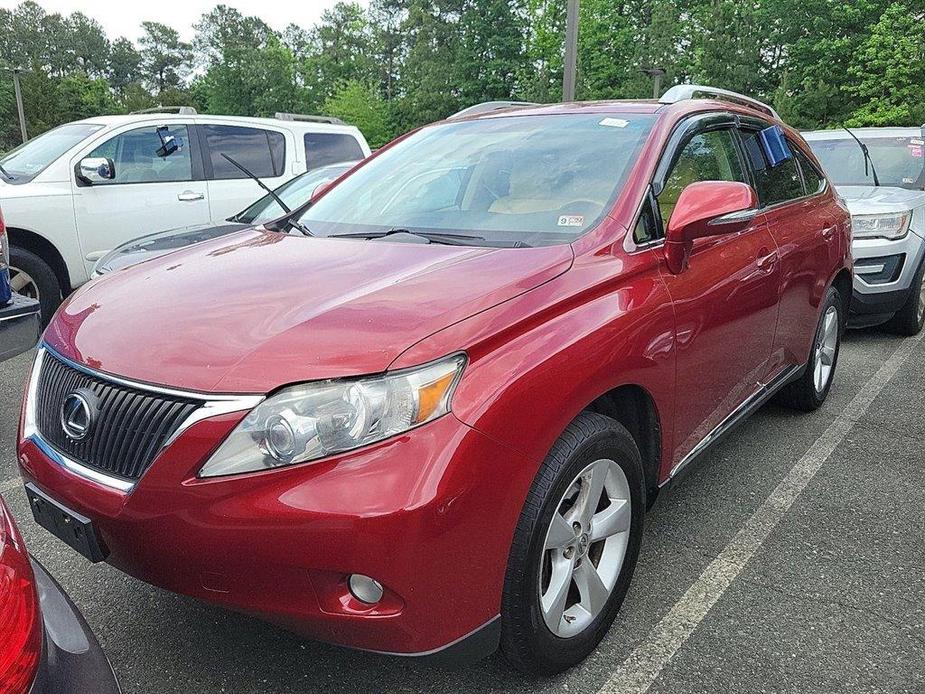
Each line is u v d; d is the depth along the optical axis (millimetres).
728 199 2646
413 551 1807
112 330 2229
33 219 6391
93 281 2887
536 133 3301
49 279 6418
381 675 2389
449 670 2400
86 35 125312
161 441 1934
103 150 6957
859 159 7645
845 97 35781
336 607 1845
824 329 4520
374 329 1978
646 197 2799
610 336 2305
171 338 2090
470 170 3174
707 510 3469
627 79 47781
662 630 2600
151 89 129500
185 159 7535
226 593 1905
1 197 6230
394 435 1842
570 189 2873
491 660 2447
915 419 4629
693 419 2918
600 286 2400
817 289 4145
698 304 2783
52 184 6590
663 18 45438
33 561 1647
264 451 1831
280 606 1871
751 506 3512
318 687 2342
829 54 36375
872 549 3139
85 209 6738
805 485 3725
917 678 2371
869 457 4062
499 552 1986
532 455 2021
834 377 5500
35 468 2203
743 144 3686
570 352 2156
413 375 1878
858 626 2627
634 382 2426
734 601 2766
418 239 2770
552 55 47500
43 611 1485
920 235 6391
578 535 2297
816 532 3275
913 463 3988
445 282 2236
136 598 2799
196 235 5305
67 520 2102
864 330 7043
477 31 53719
